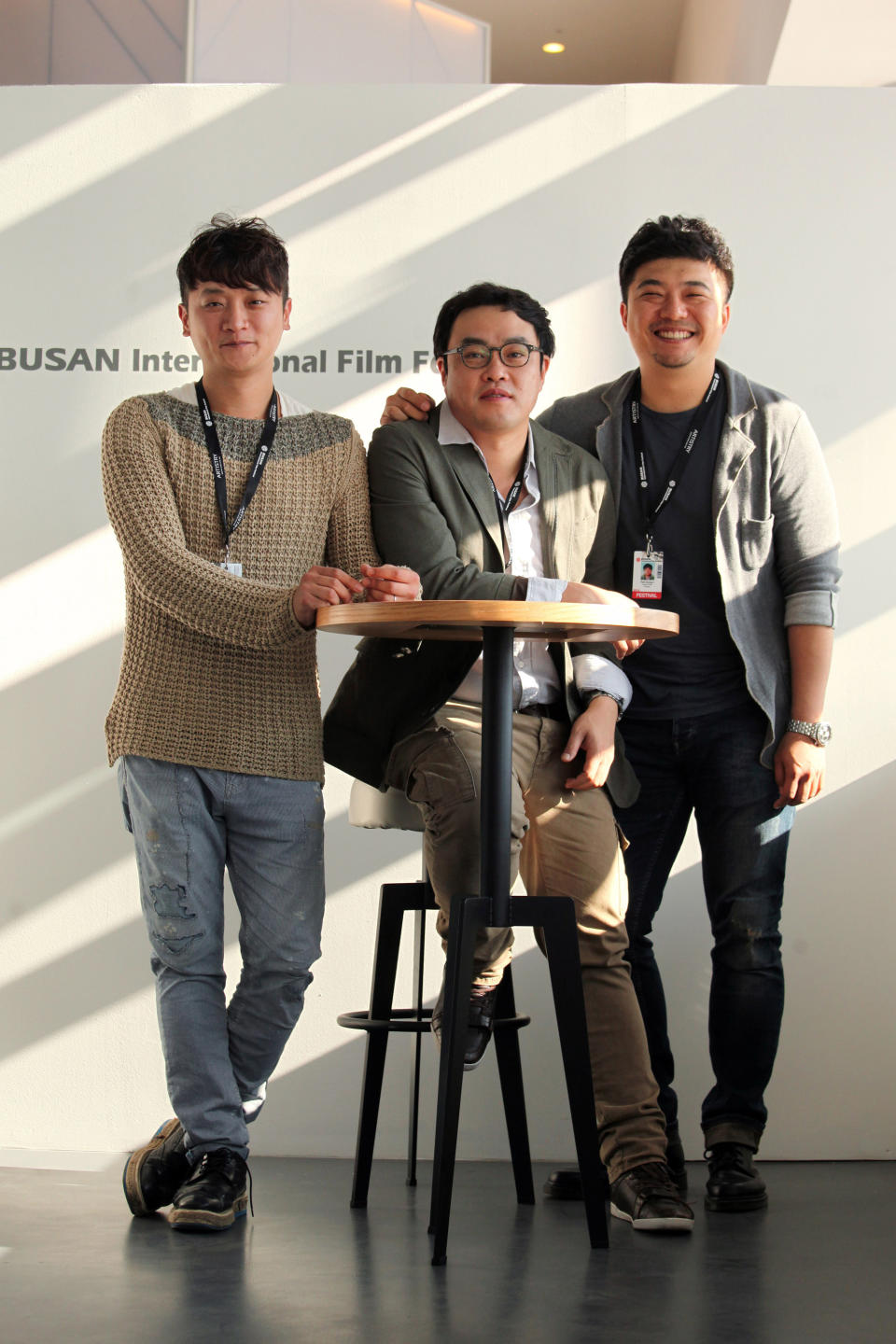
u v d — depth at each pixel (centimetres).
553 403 328
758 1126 293
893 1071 351
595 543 285
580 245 366
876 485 359
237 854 258
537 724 263
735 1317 195
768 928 293
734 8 517
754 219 363
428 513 262
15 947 361
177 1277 214
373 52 518
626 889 272
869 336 361
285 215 369
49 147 373
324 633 367
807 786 292
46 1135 358
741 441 295
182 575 238
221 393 259
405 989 358
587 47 745
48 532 368
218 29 494
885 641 357
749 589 295
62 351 370
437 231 367
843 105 365
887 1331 189
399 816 266
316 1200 287
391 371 367
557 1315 194
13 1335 182
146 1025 358
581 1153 236
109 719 257
